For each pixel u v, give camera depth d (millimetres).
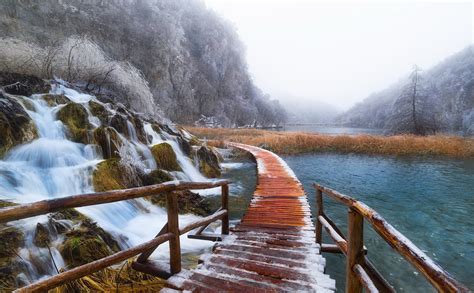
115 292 3406
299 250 4215
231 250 4215
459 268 5242
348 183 12055
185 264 4625
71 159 7707
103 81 15438
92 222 4816
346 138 22375
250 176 13414
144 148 10078
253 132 36438
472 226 7230
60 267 3715
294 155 20141
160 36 46562
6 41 12172
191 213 7113
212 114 66875
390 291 2049
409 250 1317
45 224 4148
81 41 15086
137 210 6582
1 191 5531
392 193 10445
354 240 2191
